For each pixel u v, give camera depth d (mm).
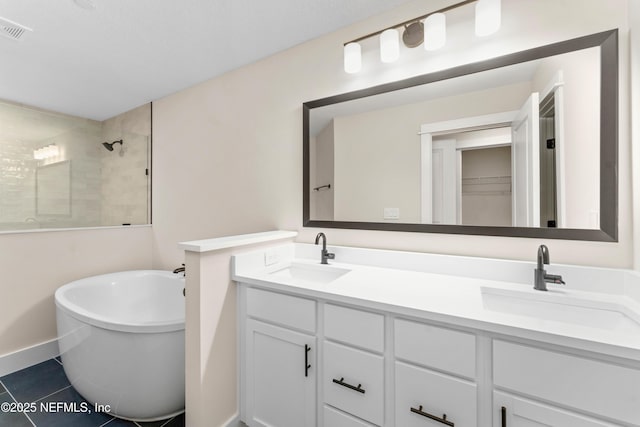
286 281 1283
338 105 1718
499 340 845
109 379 1478
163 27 1660
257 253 1539
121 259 2643
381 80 1598
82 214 2789
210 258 1324
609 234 1104
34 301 2127
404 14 1517
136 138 2854
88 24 1613
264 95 2031
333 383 1127
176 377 1491
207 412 1311
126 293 2436
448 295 1070
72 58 1969
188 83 2391
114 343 1447
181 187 2553
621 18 1093
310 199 1831
